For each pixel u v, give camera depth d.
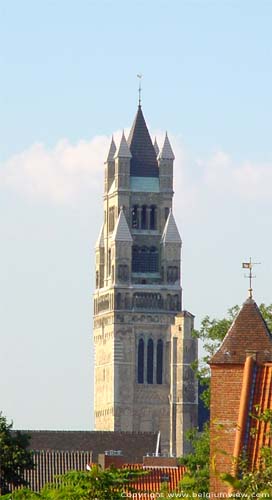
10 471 154.25
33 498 101.50
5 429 155.12
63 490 96.31
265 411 90.12
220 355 115.00
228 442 110.81
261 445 97.75
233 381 114.12
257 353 114.69
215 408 113.94
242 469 86.31
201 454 170.25
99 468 97.12
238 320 116.75
